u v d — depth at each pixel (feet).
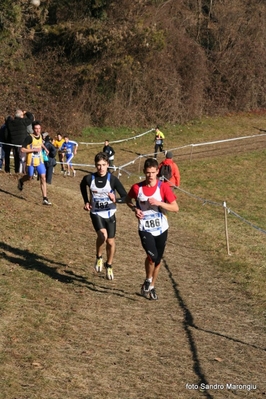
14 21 99.71
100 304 26.63
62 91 106.73
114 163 88.07
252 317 26.96
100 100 110.93
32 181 52.47
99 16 111.34
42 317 23.82
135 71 111.86
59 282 28.89
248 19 135.13
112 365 20.25
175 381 19.54
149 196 25.64
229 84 130.00
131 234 43.27
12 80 102.47
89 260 33.78
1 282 27.12
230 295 30.27
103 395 17.99
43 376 18.69
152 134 110.73
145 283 27.45
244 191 73.51
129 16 112.27
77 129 105.09
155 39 111.55
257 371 20.89
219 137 111.04
